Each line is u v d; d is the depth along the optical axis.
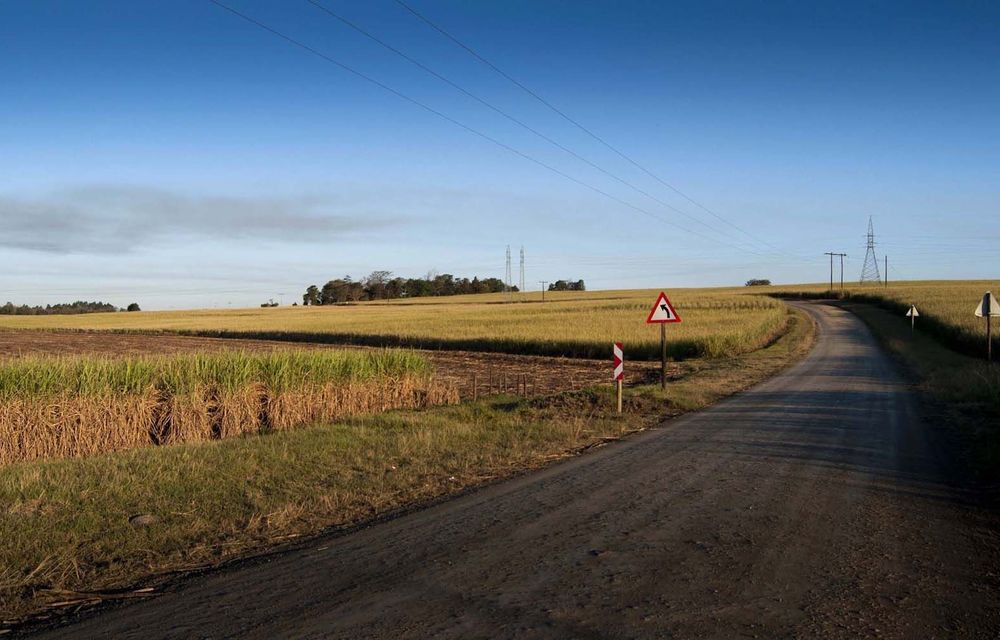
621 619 4.55
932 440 11.33
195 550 6.19
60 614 4.87
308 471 9.06
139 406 13.40
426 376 19.31
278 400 15.23
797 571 5.46
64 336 56.84
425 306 101.94
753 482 8.51
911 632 4.39
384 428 12.89
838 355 32.41
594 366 31.20
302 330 53.22
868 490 8.10
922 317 48.88
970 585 5.19
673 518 6.95
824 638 4.30
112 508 7.31
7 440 11.93
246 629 4.46
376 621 4.54
